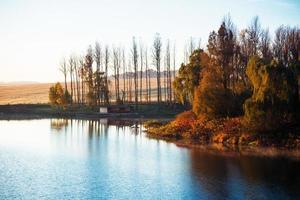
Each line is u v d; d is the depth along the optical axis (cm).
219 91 6962
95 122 10425
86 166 4641
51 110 14000
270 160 4869
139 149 5800
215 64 7519
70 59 15662
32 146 6134
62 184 3859
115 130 8406
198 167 4556
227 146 5950
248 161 4831
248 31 8819
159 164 4738
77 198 3441
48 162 4866
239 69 8006
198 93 7069
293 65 6025
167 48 16188
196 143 6309
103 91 14062
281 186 3784
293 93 5862
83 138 7100
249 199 3409
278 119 5875
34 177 4122
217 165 4641
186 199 3422
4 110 14038
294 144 5678
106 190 3672
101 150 5744
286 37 9206
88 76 14150
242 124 6241
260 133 6031
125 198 3447
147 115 11738
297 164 4647
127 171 4394
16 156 5259
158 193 3584
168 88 14612
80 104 15350
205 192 3606
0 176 4156
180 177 4122
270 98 5872
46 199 3416
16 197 3462
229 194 3547
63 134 7719
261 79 5953
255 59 6072
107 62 14500
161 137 7150
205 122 6950
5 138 7088
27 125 9631
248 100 6053
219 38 7675
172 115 11519
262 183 3881
